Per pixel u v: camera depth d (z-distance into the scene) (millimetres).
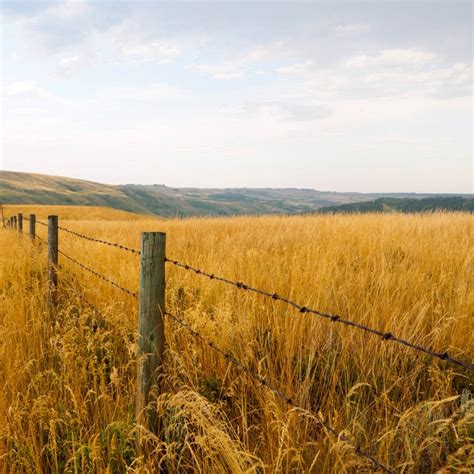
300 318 4012
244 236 9609
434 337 3582
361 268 5621
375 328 3830
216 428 2324
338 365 3422
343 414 2934
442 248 6648
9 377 3490
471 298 4098
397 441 2619
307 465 2539
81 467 2842
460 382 3344
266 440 2770
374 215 14523
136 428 2646
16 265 7996
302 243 8227
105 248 8711
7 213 73688
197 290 5262
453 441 2441
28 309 5188
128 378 3584
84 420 3139
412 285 4695
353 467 2424
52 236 6586
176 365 3432
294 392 3209
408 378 3320
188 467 2705
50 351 4176
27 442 2859
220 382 3490
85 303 5469
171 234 11641
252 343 3492
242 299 4598
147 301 2955
